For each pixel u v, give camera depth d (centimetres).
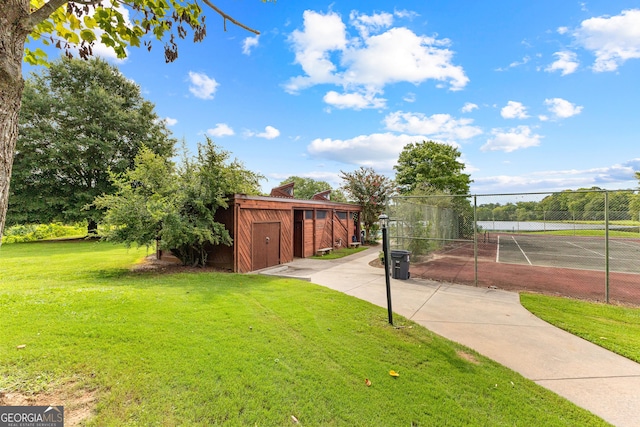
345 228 1688
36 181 1920
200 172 849
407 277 774
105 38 268
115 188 2088
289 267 1001
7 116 137
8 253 1292
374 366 314
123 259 1123
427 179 2430
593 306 545
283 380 281
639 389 284
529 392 277
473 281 758
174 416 227
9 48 137
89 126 1983
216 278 756
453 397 266
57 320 401
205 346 343
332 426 225
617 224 1191
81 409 231
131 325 396
